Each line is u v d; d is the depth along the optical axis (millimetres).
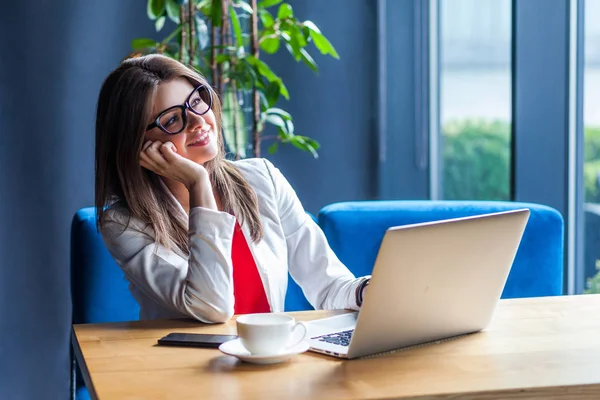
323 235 1936
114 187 1744
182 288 1535
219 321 1498
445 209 2145
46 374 3432
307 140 3186
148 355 1258
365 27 3742
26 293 3387
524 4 2500
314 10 3715
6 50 3309
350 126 3791
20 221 3365
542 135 2539
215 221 1548
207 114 1761
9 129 3328
